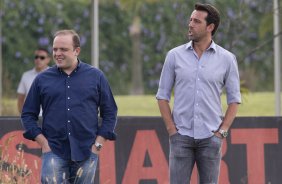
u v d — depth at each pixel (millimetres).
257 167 18203
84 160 13641
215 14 14445
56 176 13562
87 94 13664
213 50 14500
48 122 13688
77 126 13609
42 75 13797
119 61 56938
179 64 14461
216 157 14508
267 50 54312
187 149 14469
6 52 51625
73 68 13758
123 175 18000
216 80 14406
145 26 55750
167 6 54562
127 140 18016
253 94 41844
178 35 28703
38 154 17609
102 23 56250
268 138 18234
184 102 14414
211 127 14375
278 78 22703
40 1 52719
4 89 35625
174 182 14570
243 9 29484
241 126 18172
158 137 18062
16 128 17641
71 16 54562
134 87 56000
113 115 13898
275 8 23250
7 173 15320
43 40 52000
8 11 51531
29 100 13867
